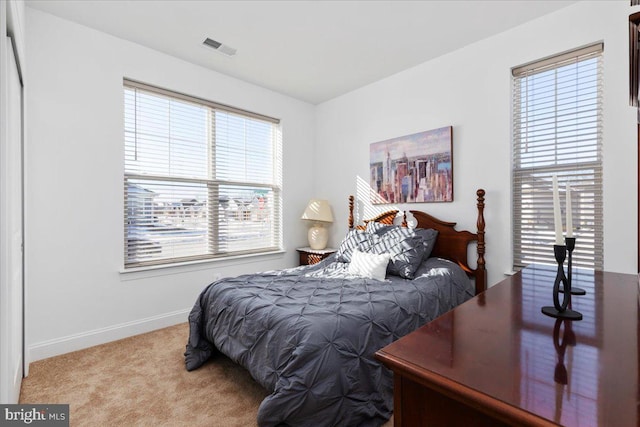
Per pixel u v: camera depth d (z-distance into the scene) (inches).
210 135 134.3
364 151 147.2
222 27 101.8
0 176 39.5
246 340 71.7
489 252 106.7
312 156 171.0
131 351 97.7
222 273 135.9
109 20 98.3
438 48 114.2
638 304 42.0
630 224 80.7
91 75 102.2
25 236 82.0
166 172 121.8
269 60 123.3
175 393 75.0
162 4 90.6
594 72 89.0
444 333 32.4
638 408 19.6
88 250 101.6
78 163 99.7
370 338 65.4
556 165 95.6
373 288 86.4
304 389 55.9
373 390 62.9
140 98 115.4
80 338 99.4
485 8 91.9
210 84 131.1
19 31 64.6
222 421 65.1
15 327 69.4
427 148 122.2
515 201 103.8
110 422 64.7
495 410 20.6
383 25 100.2
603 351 27.8
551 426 18.4
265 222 154.8
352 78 139.2
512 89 103.4
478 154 109.5
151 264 116.8
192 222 129.1
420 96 126.0
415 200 125.9
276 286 89.0
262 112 149.2
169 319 119.7
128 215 112.8
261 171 153.3
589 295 46.4
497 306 41.4
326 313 67.1
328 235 164.7
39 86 92.7
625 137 81.6
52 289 95.0
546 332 32.4
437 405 25.5
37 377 82.0
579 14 89.0
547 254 97.1
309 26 101.1
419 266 105.0
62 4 90.4
